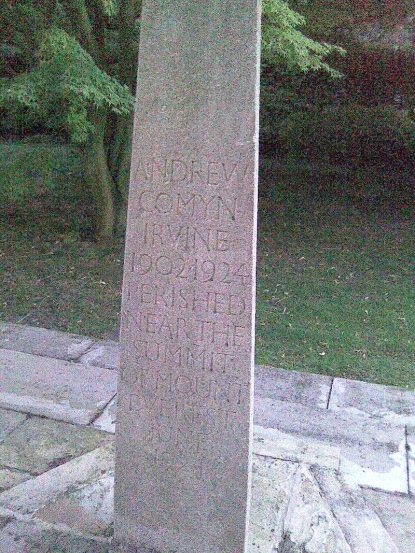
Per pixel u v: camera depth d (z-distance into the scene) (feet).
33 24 25.22
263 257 28.17
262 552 10.16
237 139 8.45
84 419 14.75
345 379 17.47
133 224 9.28
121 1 24.98
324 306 22.82
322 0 33.60
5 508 11.20
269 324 21.24
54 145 48.32
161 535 10.30
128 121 28.43
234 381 9.27
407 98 45.68
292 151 48.52
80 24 24.80
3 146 45.14
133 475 10.23
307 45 26.40
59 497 11.57
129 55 25.98
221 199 8.71
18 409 15.07
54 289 23.86
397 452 13.93
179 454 9.87
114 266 26.53
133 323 9.66
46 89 21.18
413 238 31.30
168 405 9.77
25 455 13.34
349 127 46.83
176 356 9.52
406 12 36.91
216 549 10.08
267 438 13.93
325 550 10.46
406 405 16.05
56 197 37.42
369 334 20.68
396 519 11.75
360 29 40.29
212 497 9.86
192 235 8.98
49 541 10.37
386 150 47.14
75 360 17.94
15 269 25.89
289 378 17.34
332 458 13.20
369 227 33.12
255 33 8.09
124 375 9.93
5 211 34.58
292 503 11.58
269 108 48.01
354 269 26.86
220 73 8.34
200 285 9.11
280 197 38.70
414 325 21.38
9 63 29.43
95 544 10.38
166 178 8.93
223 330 9.15
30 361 17.62
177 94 8.59
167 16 8.41
